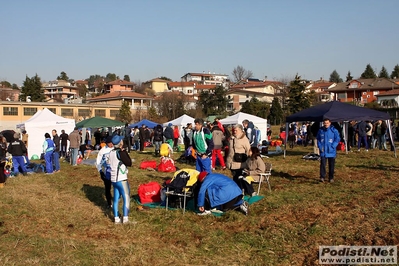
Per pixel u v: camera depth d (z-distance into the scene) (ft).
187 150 54.49
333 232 20.35
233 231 21.59
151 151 78.38
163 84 333.21
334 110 49.47
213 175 25.40
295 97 174.29
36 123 68.49
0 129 140.26
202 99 188.55
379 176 37.29
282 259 17.31
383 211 23.77
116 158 23.18
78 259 17.52
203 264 17.07
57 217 24.91
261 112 175.83
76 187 36.04
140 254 18.13
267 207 26.09
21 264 16.79
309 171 41.88
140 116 161.58
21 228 22.44
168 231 21.84
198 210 24.90
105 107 166.61
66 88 303.48
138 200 29.43
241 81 318.45
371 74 319.27
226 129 50.06
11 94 260.01
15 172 45.21
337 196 28.50
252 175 29.99
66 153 63.10
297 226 21.61
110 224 23.39
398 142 82.28
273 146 82.69
